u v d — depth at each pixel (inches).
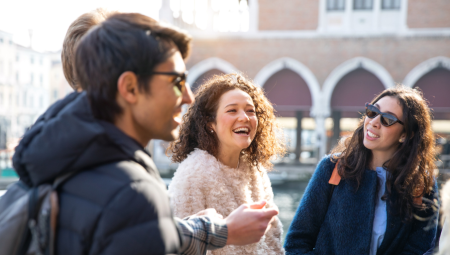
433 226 57.9
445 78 630.5
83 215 26.5
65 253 26.9
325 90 661.9
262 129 61.6
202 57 689.0
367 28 645.9
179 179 52.7
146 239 26.5
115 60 28.9
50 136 27.8
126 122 30.8
